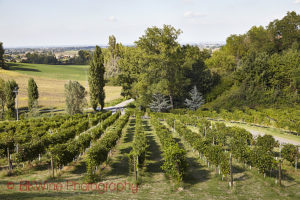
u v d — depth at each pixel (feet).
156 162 68.28
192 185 50.31
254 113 136.05
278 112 139.13
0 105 187.32
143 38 184.75
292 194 44.80
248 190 47.16
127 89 232.73
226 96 193.98
